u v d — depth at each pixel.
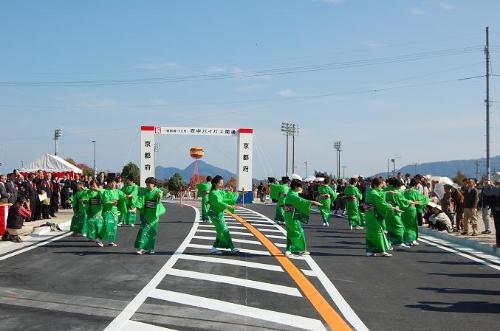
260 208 33.22
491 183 19.52
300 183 13.84
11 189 19.91
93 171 61.56
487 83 39.38
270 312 8.20
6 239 16.23
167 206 35.38
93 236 15.21
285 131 70.50
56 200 24.25
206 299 8.95
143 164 35.84
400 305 8.75
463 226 18.42
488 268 12.23
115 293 9.36
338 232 19.61
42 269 11.62
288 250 13.73
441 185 23.56
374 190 13.94
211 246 15.16
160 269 11.58
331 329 7.39
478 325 7.64
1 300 8.85
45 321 7.63
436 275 11.34
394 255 14.14
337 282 10.48
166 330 7.24
